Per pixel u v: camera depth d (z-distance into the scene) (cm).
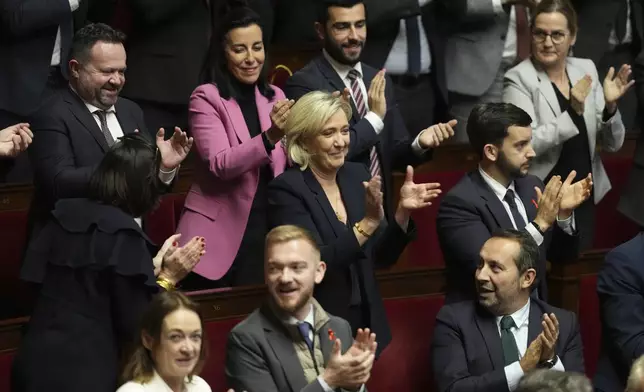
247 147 1628
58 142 1568
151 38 1975
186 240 1686
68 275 1359
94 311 1353
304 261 1390
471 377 1530
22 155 1909
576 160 1934
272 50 2161
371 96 1758
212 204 1694
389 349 1653
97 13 1989
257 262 1725
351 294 1562
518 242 1556
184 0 1969
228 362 1402
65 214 1377
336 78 1827
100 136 1598
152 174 1392
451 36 2142
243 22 1697
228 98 1695
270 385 1380
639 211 2041
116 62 1600
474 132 1684
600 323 1791
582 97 1889
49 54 1858
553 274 1777
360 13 1812
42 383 1347
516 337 1568
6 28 1825
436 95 2162
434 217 1978
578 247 1738
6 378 1477
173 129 2009
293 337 1404
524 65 1958
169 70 1977
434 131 1786
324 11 1819
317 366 1398
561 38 1925
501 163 1669
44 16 1820
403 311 1670
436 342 1570
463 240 1641
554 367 1509
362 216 1597
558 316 1588
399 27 2109
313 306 1423
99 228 1356
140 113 1678
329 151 1565
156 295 1326
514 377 1499
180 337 1293
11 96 1850
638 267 1630
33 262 1377
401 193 1569
